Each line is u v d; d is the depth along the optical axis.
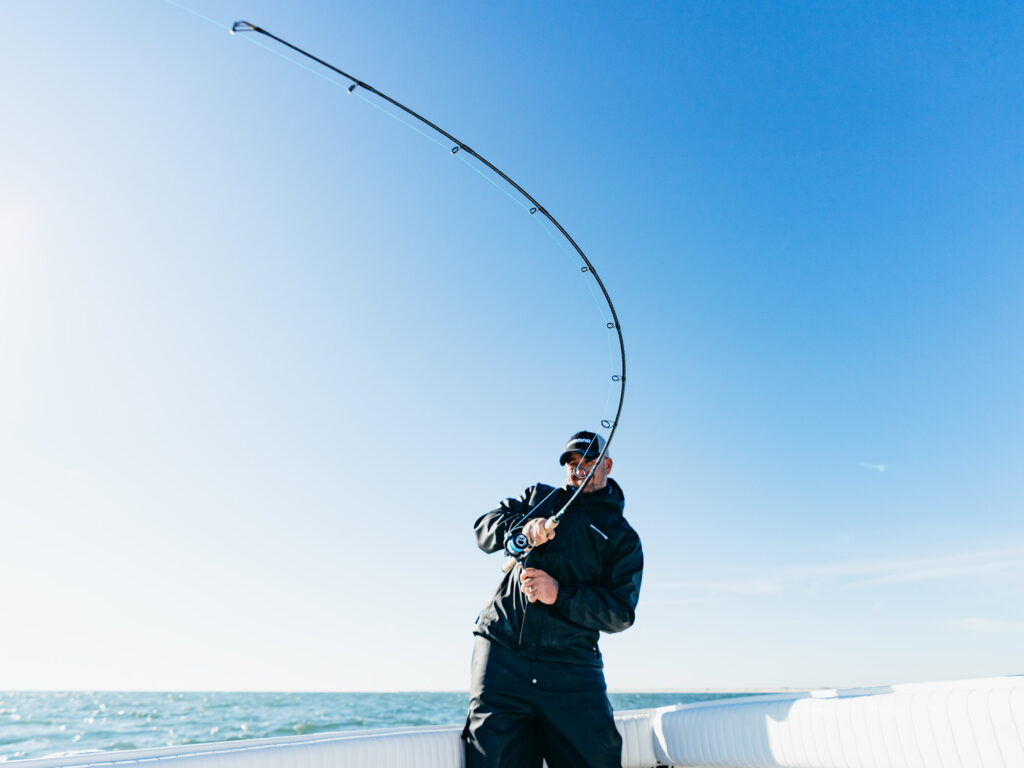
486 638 2.10
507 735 1.95
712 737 2.17
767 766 2.02
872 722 1.79
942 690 1.74
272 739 1.65
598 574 2.19
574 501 2.28
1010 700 1.57
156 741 24.61
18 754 22.11
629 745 2.33
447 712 31.16
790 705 1.99
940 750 1.66
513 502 2.41
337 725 28.05
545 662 2.00
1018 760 1.54
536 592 1.95
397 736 1.86
